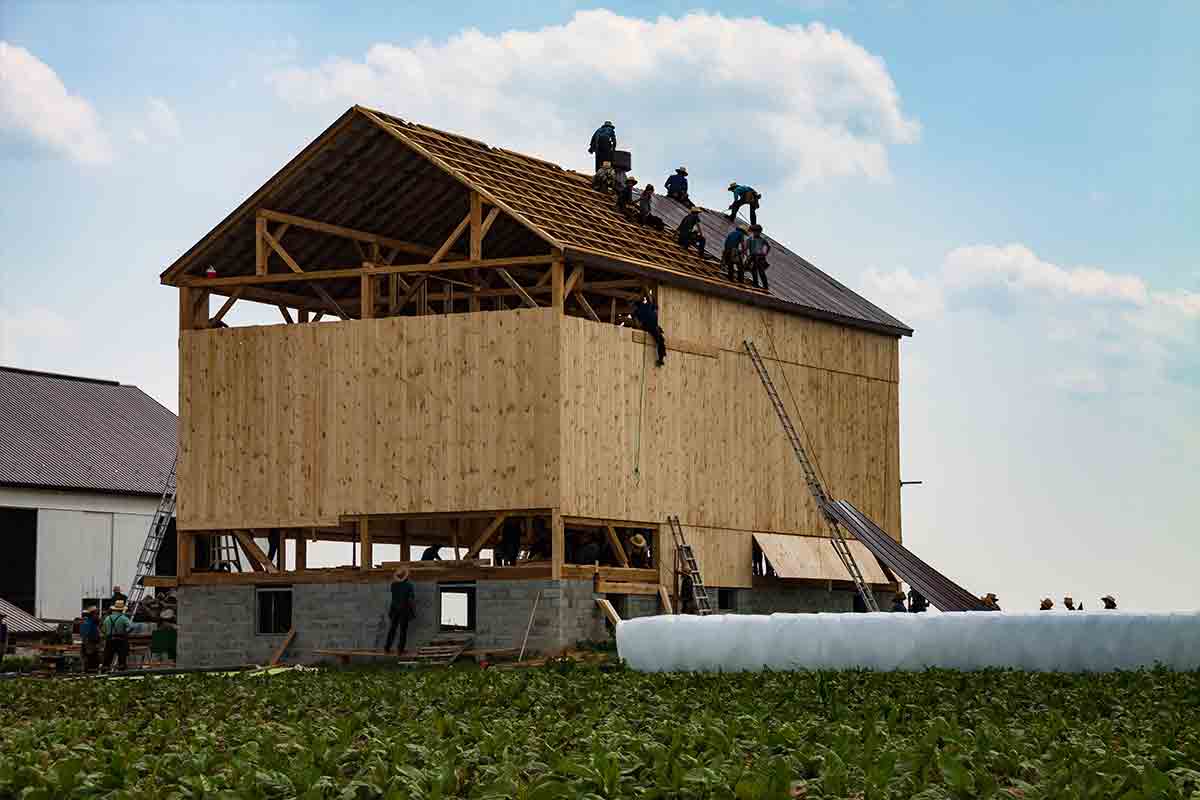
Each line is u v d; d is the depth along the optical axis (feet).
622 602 120.06
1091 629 79.05
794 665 82.84
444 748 47.29
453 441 117.60
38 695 79.92
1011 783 41.45
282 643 122.83
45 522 185.26
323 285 134.00
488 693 68.08
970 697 64.44
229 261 128.16
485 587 116.16
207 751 46.80
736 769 40.73
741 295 131.23
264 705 67.87
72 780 41.75
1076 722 54.24
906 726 53.47
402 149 121.29
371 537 122.72
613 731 50.57
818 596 139.23
